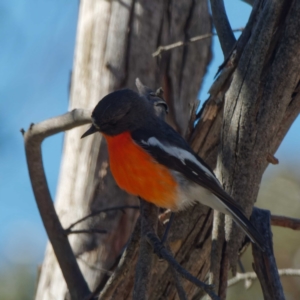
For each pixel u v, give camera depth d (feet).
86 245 38.17
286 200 46.03
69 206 39.34
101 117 33.19
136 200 39.24
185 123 41.81
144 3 40.93
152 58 40.70
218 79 30.71
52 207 34.24
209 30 43.70
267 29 27.66
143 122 33.81
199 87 43.34
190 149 32.17
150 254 28.19
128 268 30.32
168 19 41.50
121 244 38.50
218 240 30.76
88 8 41.55
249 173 29.55
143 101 34.60
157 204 32.07
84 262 37.35
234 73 29.78
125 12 40.73
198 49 42.83
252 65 28.32
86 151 39.65
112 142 33.42
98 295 33.30
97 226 38.50
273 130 29.07
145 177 31.99
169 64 41.22
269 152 30.45
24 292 43.70
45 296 38.19
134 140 32.65
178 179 31.78
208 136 32.22
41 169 34.14
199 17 42.93
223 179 30.19
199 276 33.04
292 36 27.71
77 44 41.81
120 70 40.06
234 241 30.37
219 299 24.09
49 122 33.32
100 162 39.24
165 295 32.60
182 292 26.94
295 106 29.55
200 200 30.99
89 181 39.14
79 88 40.65
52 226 34.12
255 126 28.84
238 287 43.93
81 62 40.96
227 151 29.78
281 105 28.58
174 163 31.71
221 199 29.53
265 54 28.04
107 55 40.29
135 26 40.60
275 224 33.27
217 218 30.81
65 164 40.70
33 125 33.68
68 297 37.45
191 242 32.30
